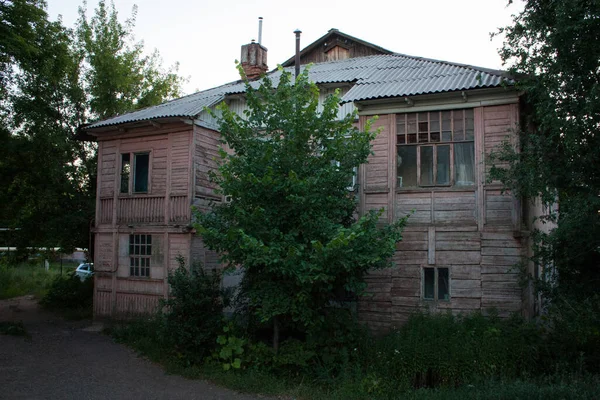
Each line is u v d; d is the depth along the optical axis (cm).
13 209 1878
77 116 1981
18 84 1767
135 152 1501
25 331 1341
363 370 917
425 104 1114
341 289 1048
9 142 1730
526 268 998
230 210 973
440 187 1089
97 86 2048
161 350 1105
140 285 1440
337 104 990
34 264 2869
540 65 880
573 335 865
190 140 1400
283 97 999
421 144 1120
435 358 862
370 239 909
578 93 835
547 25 871
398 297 1096
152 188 1455
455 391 796
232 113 1008
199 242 1391
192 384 930
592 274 970
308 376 938
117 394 862
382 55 1847
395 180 1127
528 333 895
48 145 1747
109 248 1516
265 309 887
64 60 1788
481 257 1043
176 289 1045
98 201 1560
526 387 735
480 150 1062
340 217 986
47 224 1791
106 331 1377
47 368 1012
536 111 930
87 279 1911
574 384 741
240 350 977
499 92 1047
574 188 870
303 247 865
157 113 1455
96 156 1956
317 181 902
